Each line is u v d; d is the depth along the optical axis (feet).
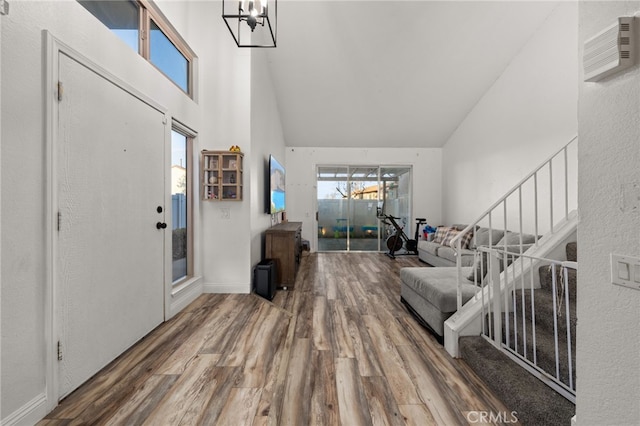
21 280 4.31
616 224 2.72
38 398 4.53
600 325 2.90
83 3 5.91
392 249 19.43
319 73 15.37
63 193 5.03
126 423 4.49
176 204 10.21
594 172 2.95
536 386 4.75
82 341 5.44
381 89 16.37
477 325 6.61
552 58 11.31
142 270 7.41
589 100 3.01
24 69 4.35
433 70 14.98
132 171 7.01
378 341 7.33
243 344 7.13
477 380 5.65
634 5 2.59
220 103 11.18
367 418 4.61
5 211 4.09
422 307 8.32
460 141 18.89
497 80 14.97
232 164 10.89
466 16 12.48
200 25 11.11
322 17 12.69
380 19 12.73
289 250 12.21
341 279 13.69
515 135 13.50
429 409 4.83
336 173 21.88
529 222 12.52
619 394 2.72
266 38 13.43
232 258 11.29
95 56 5.83
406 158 21.74
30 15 4.45
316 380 5.64
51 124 4.76
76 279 5.31
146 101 7.57
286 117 18.70
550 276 6.74
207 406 4.88
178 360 6.35
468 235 14.90
